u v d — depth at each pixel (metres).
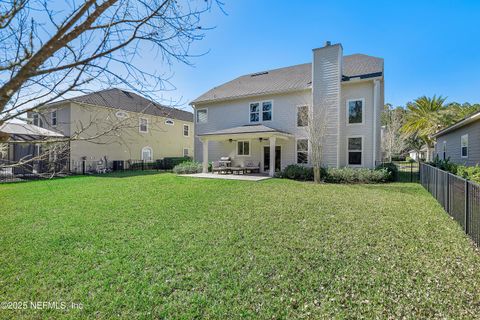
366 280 3.36
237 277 3.49
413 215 6.42
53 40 1.34
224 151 18.91
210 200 8.33
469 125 12.24
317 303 2.91
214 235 5.07
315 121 13.10
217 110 19.20
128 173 18.47
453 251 4.23
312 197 8.78
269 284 3.31
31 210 7.16
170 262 3.94
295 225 5.65
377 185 11.86
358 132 14.35
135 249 4.43
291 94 16.36
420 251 4.24
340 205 7.54
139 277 3.52
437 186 8.13
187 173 17.50
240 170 16.55
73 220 6.18
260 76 20.75
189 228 5.52
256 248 4.42
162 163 23.39
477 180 7.13
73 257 4.15
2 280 3.48
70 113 14.59
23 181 13.36
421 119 24.27
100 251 4.37
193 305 2.92
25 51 1.51
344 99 14.73
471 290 3.08
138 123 2.42
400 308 2.78
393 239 4.78
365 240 4.74
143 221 6.06
